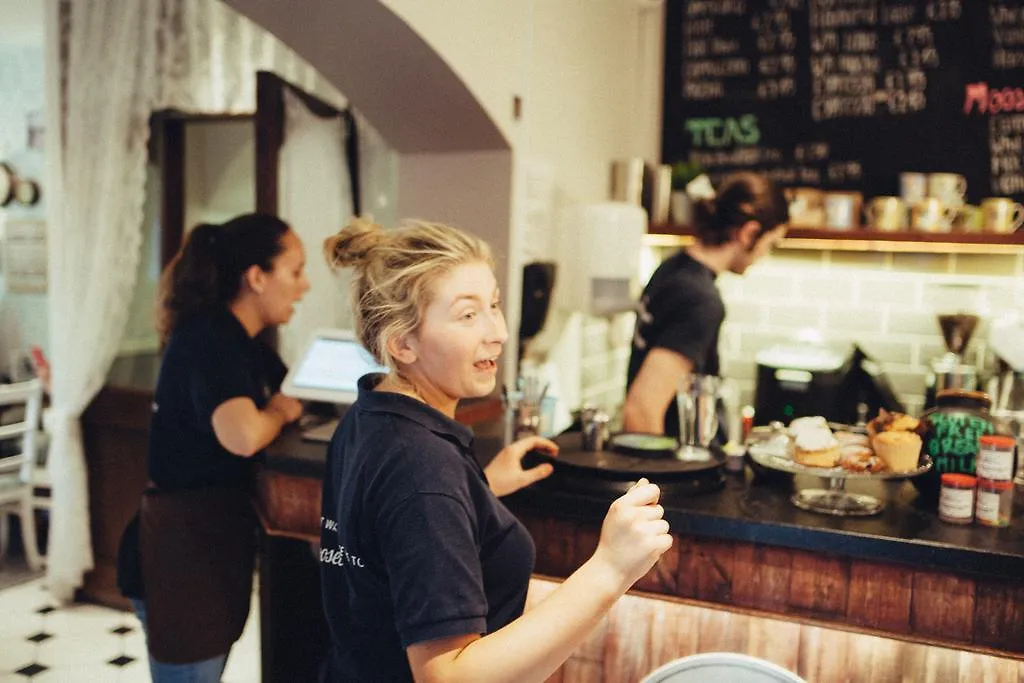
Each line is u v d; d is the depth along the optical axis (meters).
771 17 3.58
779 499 1.83
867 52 3.45
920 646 1.51
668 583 1.78
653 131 3.84
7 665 3.06
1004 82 3.29
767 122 3.62
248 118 3.40
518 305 2.84
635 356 2.42
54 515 3.54
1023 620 1.55
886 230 3.05
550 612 1.01
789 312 3.58
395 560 1.01
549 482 1.88
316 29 2.22
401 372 1.16
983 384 3.02
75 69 3.30
